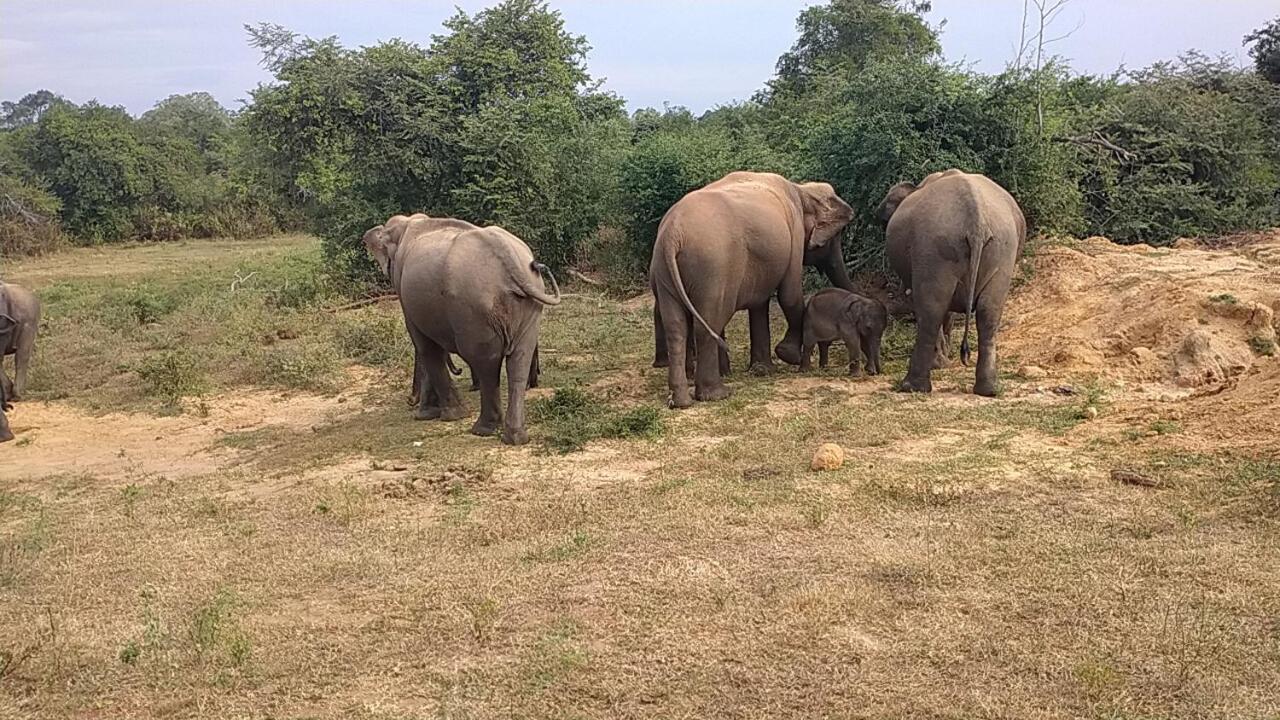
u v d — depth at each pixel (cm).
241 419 1106
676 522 659
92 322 1772
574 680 459
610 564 596
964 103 1423
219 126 6053
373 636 518
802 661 469
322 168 1994
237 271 2556
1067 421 859
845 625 503
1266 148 1925
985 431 848
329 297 1895
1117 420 846
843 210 1167
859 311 1085
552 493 750
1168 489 673
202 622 519
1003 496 681
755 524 651
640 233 1812
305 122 1986
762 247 1027
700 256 977
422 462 866
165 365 1253
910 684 445
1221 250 1500
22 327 1236
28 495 841
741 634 498
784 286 1130
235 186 4225
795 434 859
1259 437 747
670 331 995
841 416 908
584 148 2033
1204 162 1741
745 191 1056
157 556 656
